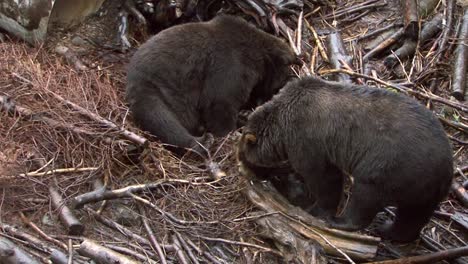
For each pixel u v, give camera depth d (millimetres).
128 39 11695
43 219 8320
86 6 11758
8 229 7996
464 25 12914
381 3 13773
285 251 8266
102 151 9031
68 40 11500
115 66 11242
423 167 8078
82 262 7750
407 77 11836
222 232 8453
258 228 8492
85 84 10438
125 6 11867
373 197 8336
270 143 8977
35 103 9727
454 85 11758
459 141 10648
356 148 8367
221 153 9734
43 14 11039
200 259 8117
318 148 8633
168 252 8125
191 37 10266
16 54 10914
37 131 9250
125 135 9281
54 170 8734
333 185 8820
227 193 8953
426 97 11102
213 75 10297
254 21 12562
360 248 8320
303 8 13414
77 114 9555
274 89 10883
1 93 9781
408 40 12680
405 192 8203
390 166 8156
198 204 8797
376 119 8305
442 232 9250
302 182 9492
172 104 10086
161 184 8867
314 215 8930
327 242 8188
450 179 8352
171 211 8680
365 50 12719
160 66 10023
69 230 8156
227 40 10391
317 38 12562
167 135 9758
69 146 9102
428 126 8227
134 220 8594
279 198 8812
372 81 11531
